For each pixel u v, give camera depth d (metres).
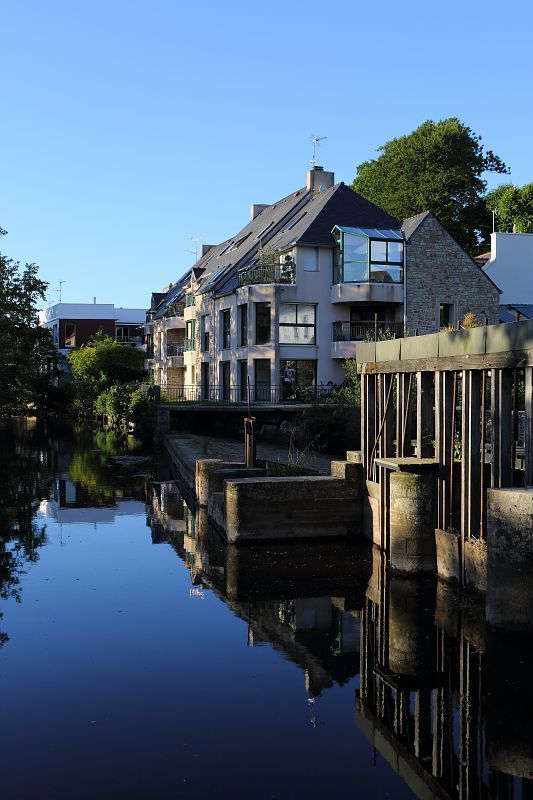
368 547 17.19
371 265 39.31
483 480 13.16
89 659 10.80
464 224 60.44
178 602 13.52
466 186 59.88
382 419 16.73
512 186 62.00
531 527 10.42
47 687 9.83
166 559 16.67
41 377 74.75
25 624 12.27
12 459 37.75
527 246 46.16
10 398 42.09
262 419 39.44
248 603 13.46
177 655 11.00
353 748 8.29
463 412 13.05
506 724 8.86
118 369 69.12
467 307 40.34
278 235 46.44
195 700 9.48
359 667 10.57
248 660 10.80
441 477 14.30
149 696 9.59
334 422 31.06
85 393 69.88
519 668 10.47
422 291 39.84
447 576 13.95
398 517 14.54
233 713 9.11
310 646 11.35
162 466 34.84
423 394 15.30
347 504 17.95
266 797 7.20
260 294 40.81
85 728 8.70
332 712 9.16
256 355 41.34
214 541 18.55
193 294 55.88
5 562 16.39
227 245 60.16
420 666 10.53
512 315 41.53
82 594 13.97
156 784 7.47
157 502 24.56
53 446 45.62
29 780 7.52
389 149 63.19
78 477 30.80
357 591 14.05
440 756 8.16
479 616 12.35
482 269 43.72
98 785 7.43
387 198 61.28
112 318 86.88
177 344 61.44
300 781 7.55
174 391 58.78
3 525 20.59
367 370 17.48
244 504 17.50
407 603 13.17
